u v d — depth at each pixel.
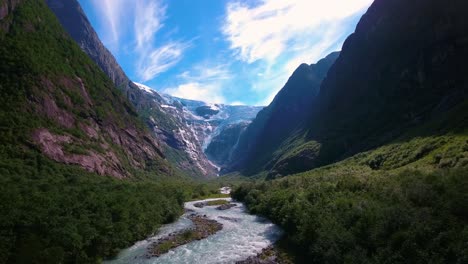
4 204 45.41
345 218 43.12
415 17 186.38
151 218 68.56
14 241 40.12
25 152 87.62
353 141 174.50
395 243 32.84
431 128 105.94
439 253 28.52
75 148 109.12
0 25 122.38
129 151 170.25
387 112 173.12
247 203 99.19
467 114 93.69
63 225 46.31
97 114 150.62
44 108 110.81
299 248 48.56
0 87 102.44
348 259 34.72
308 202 57.75
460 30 151.25
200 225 73.31
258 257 47.00
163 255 50.88
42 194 54.53
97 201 58.00
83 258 45.31
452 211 34.19
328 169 129.62
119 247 54.03
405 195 42.47
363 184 56.31
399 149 104.00
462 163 59.91
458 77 144.12
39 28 148.62
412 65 174.00
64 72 140.88
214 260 46.81
